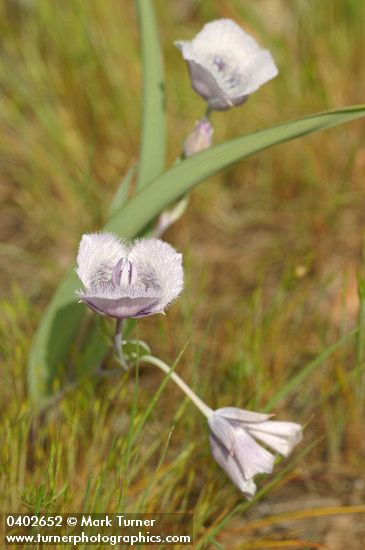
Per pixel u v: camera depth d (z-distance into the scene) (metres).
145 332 0.52
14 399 0.47
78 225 0.57
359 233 0.57
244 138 0.44
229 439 0.43
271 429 0.43
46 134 0.59
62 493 0.44
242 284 0.55
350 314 0.53
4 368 0.49
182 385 0.44
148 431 0.49
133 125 0.60
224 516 0.47
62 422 0.47
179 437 0.49
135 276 0.40
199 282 0.55
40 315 0.53
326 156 0.58
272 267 0.56
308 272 0.55
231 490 0.47
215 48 0.45
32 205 0.58
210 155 0.44
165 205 0.45
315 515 0.48
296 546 0.47
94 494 0.44
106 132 0.60
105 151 0.59
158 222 0.47
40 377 0.48
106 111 0.60
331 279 0.52
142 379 0.51
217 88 0.44
